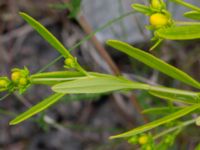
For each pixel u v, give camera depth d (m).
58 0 0.42
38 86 0.42
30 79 0.20
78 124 0.42
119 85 0.20
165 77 0.40
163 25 0.18
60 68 0.42
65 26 0.42
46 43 0.44
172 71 0.19
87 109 0.43
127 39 0.40
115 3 0.41
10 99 0.42
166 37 0.17
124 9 0.40
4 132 0.43
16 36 0.44
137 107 0.36
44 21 0.43
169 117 0.19
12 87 0.20
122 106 0.41
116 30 0.41
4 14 0.44
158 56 0.39
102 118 0.42
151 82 0.38
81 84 0.20
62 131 0.43
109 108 0.42
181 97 0.21
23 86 0.20
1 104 0.42
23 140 0.43
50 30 0.43
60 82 0.20
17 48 0.43
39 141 0.43
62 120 0.42
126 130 0.41
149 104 0.37
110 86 0.20
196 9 0.18
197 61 0.41
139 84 0.20
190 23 0.18
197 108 0.20
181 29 0.17
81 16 0.35
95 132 0.42
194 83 0.19
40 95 0.42
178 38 0.17
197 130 0.37
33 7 0.43
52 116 0.42
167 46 0.40
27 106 0.41
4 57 0.43
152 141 0.23
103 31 0.41
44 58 0.43
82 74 0.20
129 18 0.40
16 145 0.43
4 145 0.42
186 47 0.41
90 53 0.41
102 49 0.35
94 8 0.42
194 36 0.17
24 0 0.44
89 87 0.20
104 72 0.41
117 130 0.39
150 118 0.35
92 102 0.43
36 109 0.20
